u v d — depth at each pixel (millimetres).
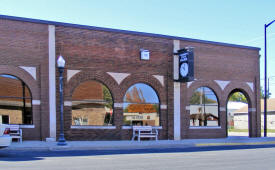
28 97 18828
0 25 18172
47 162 11094
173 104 22500
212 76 24031
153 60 21969
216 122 24172
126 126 20953
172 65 22609
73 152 15031
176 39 22797
